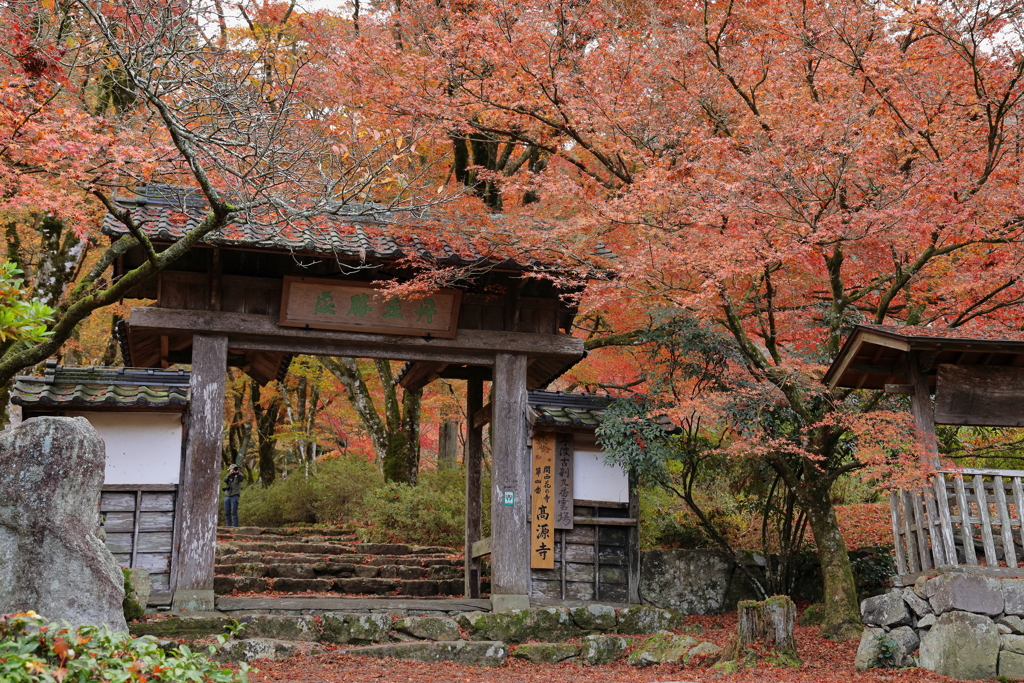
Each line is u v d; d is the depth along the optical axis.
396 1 12.61
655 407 11.28
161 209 10.05
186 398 9.68
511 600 10.30
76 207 9.00
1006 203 9.52
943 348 8.65
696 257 9.67
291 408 23.12
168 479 9.68
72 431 6.11
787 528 12.13
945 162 9.59
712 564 12.27
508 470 10.75
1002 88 9.99
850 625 10.05
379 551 14.32
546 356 11.24
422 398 19.62
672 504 13.86
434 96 11.07
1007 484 8.77
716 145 10.38
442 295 10.52
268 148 7.97
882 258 10.87
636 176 10.45
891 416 9.35
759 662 8.45
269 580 11.96
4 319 4.45
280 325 10.20
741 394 10.77
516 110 11.84
